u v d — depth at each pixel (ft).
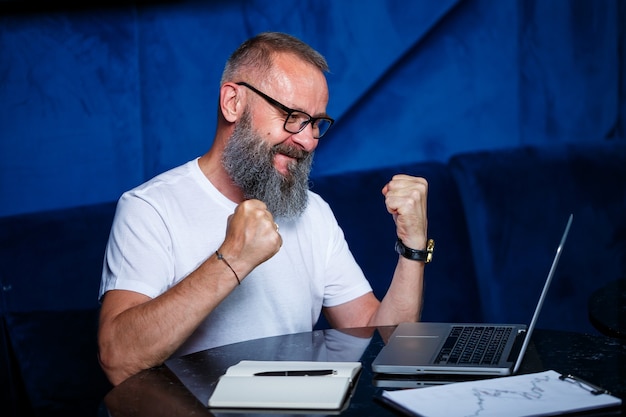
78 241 7.02
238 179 5.16
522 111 8.95
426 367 4.09
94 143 7.57
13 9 7.21
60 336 6.61
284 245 5.48
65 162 7.47
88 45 7.48
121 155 7.68
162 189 5.23
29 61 7.30
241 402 3.69
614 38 9.12
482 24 8.73
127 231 5.04
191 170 5.38
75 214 7.18
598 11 9.05
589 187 8.64
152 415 3.67
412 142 8.63
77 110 7.49
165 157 7.83
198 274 4.53
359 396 3.82
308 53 5.22
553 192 8.53
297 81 5.11
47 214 7.13
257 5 8.00
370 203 8.04
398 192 5.49
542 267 8.36
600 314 5.76
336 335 5.03
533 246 8.37
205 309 4.49
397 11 8.45
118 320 4.61
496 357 4.22
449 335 4.70
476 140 8.82
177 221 5.16
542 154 8.70
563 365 4.23
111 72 7.57
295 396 3.70
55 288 6.79
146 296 4.89
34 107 7.35
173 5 7.73
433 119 8.68
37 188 7.39
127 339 4.52
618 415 3.46
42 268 6.81
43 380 6.48
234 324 5.25
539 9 8.89
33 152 7.37
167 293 4.57
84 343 6.65
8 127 7.28
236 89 5.20
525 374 4.06
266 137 5.13
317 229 5.78
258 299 5.31
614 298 6.20
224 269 4.50
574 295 8.46
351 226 7.86
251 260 4.51
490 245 8.25
